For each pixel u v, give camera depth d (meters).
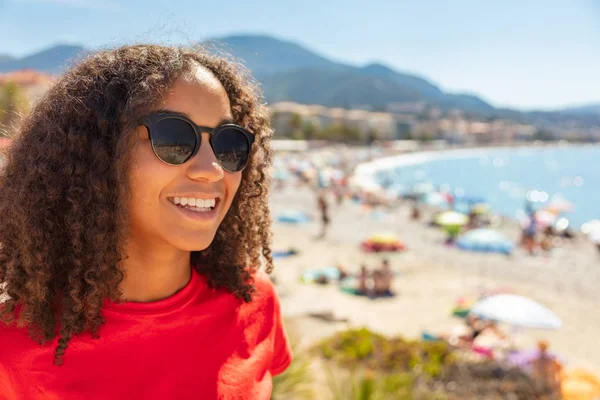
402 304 16.83
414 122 192.62
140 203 1.47
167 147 1.43
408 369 8.49
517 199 60.78
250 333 1.79
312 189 51.88
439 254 25.34
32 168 1.46
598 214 49.66
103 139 1.46
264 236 2.01
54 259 1.47
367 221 34.94
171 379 1.54
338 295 17.16
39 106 1.56
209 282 1.77
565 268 23.34
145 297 1.59
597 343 14.09
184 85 1.50
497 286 19.67
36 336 1.41
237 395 1.64
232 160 1.58
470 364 8.51
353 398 5.91
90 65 1.54
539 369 9.10
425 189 53.91
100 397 1.42
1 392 1.43
